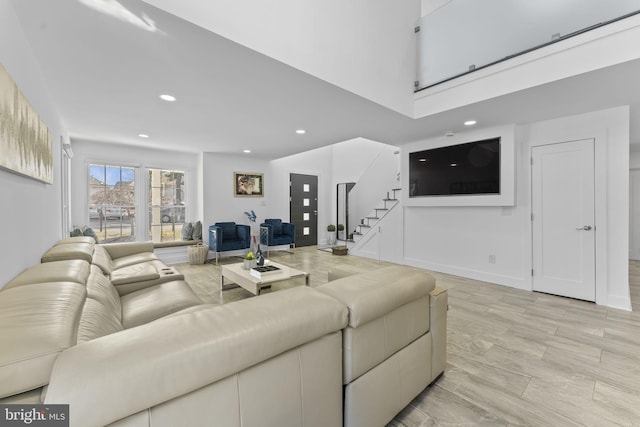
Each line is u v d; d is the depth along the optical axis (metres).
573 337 2.42
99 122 3.54
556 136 3.49
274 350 0.89
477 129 3.98
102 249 3.11
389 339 1.38
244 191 6.37
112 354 0.67
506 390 1.74
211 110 3.10
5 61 1.41
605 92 2.69
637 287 3.85
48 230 2.43
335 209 8.16
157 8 1.51
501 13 2.77
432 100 3.27
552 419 1.51
